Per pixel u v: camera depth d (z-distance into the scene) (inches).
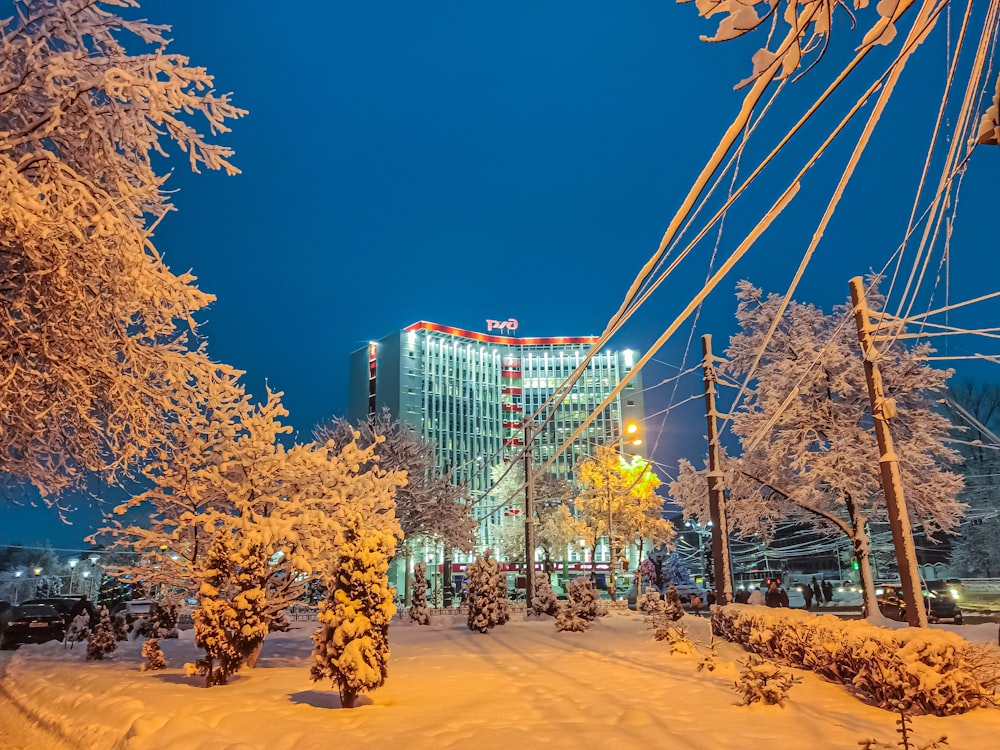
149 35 435.2
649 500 1860.2
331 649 313.9
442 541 1550.2
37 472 511.5
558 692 342.0
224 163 447.5
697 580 2193.7
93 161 435.5
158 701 323.3
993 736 233.3
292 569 519.5
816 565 2026.3
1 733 348.5
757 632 461.7
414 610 968.3
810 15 85.4
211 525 493.0
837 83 88.8
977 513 1465.3
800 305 1011.3
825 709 286.7
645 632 692.7
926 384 887.1
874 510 923.4
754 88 92.1
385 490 569.6
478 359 5354.3
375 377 5285.4
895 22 84.1
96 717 317.7
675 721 266.4
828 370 927.7
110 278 406.0
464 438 5132.9
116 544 544.7
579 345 5374.0
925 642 286.0
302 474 545.0
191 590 549.3
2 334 411.5
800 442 918.4
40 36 402.0
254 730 271.0
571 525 1979.6
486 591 776.9
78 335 413.7
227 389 511.8
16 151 435.8
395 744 238.5
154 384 479.2
